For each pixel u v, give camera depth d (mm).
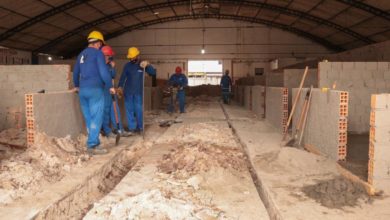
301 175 4355
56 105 5656
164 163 5137
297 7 21125
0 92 8016
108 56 6844
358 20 19844
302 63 15898
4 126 7992
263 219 3289
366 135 7051
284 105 7699
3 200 3461
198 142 6766
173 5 22594
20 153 4938
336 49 26500
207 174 4520
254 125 9094
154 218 3172
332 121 4824
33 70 7996
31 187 3840
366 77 7449
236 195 3916
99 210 3416
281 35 27047
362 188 3705
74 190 3975
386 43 10523
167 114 12531
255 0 21641
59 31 22328
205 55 27453
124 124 8797
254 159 5270
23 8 17172
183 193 3885
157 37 27469
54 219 3473
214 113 12844
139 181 4367
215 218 3252
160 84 25969
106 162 5129
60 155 4867
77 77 5742
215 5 23094
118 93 7180
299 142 5996
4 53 21250
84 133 6762
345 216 3131
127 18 24297
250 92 13781
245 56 27312
